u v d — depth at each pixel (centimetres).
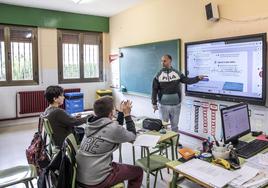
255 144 212
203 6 392
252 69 318
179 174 169
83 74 662
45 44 596
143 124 275
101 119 194
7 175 215
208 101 392
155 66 504
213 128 388
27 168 226
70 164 176
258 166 170
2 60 552
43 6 562
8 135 493
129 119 227
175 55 450
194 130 423
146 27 529
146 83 537
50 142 260
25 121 583
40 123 272
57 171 185
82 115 320
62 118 265
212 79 374
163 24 479
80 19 634
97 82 684
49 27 596
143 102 556
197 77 383
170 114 407
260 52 307
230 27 353
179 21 440
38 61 592
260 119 321
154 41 508
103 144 187
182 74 405
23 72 580
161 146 262
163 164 244
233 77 343
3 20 535
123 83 626
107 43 691
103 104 196
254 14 321
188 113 432
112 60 676
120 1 524
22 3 535
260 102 311
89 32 662
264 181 147
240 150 197
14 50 563
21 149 412
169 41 461
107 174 188
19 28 563
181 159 182
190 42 406
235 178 151
